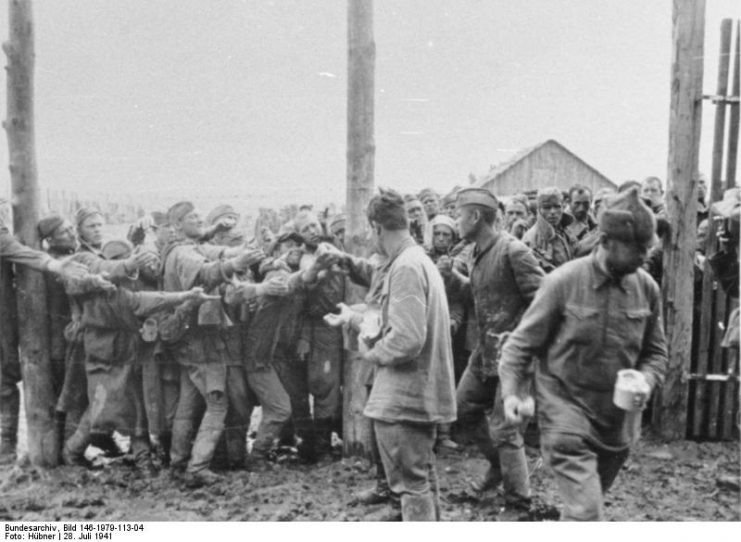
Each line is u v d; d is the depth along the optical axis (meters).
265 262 4.96
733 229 5.25
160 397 4.89
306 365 5.16
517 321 4.14
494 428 4.12
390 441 3.37
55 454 5.04
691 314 5.49
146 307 4.66
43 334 5.02
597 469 3.18
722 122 5.42
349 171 5.09
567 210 5.82
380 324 3.45
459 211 4.21
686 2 5.36
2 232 4.86
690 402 5.62
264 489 4.58
